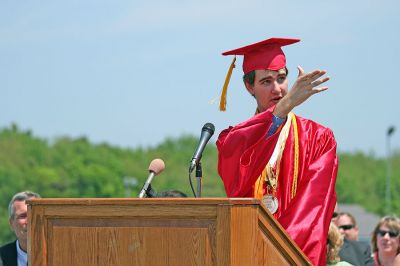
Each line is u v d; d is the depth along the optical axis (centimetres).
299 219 1052
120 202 878
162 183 10844
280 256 880
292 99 983
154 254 867
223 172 1043
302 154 1098
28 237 917
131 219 879
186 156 13312
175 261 859
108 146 13962
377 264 1898
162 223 866
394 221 1853
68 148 13325
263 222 865
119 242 881
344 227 2116
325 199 1070
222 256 841
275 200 1084
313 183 1077
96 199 888
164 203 862
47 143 13788
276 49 1119
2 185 11794
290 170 1092
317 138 1109
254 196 1088
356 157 14388
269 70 1112
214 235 847
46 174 12044
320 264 1038
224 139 1061
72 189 12094
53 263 907
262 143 1010
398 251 1842
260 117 1008
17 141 13712
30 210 916
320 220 1055
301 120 1122
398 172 13550
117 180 12219
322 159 1095
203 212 849
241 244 846
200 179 1025
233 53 1143
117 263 881
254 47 1122
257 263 859
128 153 13825
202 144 1032
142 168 13112
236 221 845
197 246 852
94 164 12688
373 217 6638
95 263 890
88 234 894
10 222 1594
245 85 1141
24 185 11900
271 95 1113
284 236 884
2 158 12862
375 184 12875
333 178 1088
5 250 1589
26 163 12988
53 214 907
